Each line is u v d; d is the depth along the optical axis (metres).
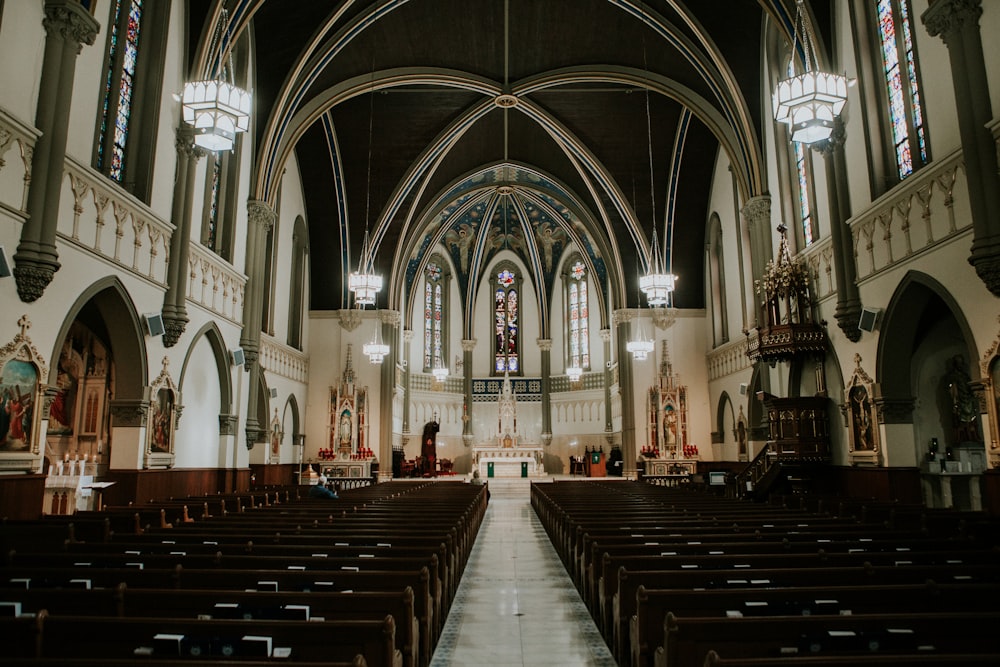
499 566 12.37
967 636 4.15
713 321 30.64
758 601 4.99
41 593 4.88
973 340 12.43
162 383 15.91
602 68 25.25
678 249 31.75
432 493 19.53
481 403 44.28
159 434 15.94
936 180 13.37
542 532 17.41
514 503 27.17
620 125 28.92
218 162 20.12
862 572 5.89
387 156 29.91
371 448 31.06
